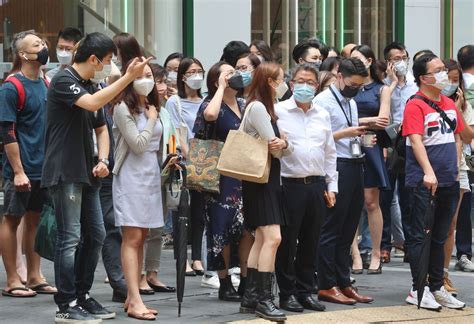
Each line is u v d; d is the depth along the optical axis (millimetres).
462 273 14203
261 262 10422
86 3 16375
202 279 12688
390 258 15180
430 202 11094
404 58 14594
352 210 11641
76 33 12172
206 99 11516
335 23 18906
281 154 10359
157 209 10570
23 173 11344
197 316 10617
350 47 14758
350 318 10688
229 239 11273
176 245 11008
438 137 11312
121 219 10422
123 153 10477
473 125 13594
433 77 11258
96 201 10227
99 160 10180
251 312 10734
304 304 11117
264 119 10258
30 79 11516
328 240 11492
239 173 10211
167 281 12852
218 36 17297
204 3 17203
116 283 11391
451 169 11336
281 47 18094
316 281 12023
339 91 11914
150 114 10477
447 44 19594
